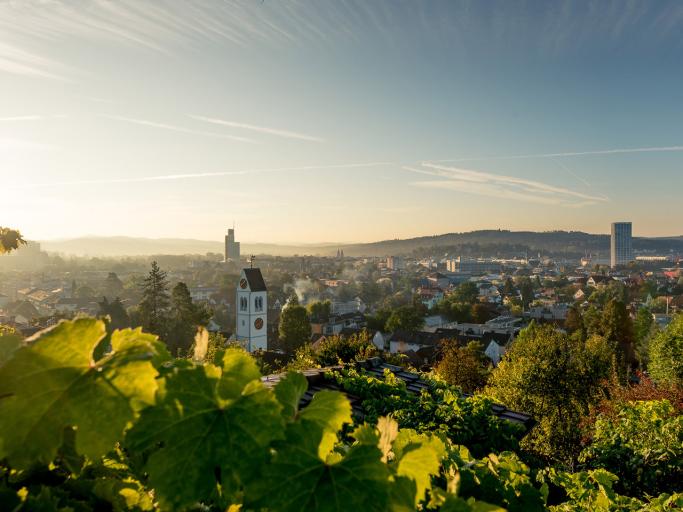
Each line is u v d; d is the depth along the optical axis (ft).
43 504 3.62
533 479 16.80
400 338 273.54
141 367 3.18
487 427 24.99
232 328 447.83
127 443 3.24
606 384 98.63
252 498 3.31
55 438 3.00
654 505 16.55
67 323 3.08
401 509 3.75
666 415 37.22
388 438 4.31
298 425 3.63
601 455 36.09
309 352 93.81
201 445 3.34
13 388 2.95
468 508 3.89
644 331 216.54
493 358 246.68
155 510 4.31
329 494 3.33
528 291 560.61
